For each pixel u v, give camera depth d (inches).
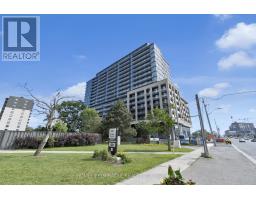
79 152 810.2
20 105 4020.7
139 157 629.3
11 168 381.7
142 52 4471.0
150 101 3607.3
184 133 3727.9
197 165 478.6
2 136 1023.6
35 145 1071.6
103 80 5703.7
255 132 5629.9
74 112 2721.5
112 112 2425.0
